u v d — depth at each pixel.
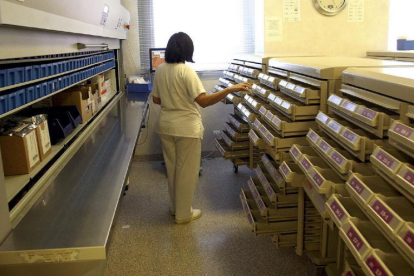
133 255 2.60
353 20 4.26
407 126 0.97
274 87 2.29
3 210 1.14
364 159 1.24
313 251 2.09
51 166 1.72
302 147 1.74
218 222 3.06
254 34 4.62
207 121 4.70
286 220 2.30
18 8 1.17
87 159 1.88
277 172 2.21
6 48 1.20
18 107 1.38
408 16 4.50
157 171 4.31
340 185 1.35
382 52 3.98
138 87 4.27
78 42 2.18
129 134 2.40
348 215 1.14
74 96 2.51
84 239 1.12
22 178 1.50
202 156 4.74
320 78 1.73
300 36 4.21
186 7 4.46
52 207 1.33
